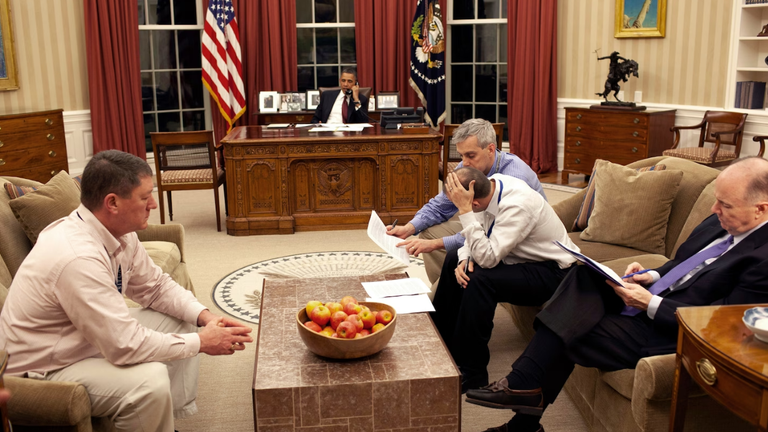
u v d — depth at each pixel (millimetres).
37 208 2787
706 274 2293
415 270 4645
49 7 6957
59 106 7160
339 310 2236
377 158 5535
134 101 7461
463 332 2844
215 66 7547
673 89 7031
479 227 2816
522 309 3346
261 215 5566
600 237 3500
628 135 6805
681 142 7027
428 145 5555
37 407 1823
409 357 2201
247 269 4672
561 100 8039
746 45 6391
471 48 8453
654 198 3355
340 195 5656
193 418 2719
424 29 7938
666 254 3389
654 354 2277
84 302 1989
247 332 2260
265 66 8008
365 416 2066
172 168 5645
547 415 2748
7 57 6609
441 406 2090
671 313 2244
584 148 7242
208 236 5562
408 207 5676
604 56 7555
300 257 4938
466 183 2809
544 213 2877
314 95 7852
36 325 2035
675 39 6910
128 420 2023
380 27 8055
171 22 7988
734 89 6441
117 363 2047
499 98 8430
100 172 2061
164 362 2359
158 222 6043
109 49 7168
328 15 8375
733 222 2229
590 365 2400
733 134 6195
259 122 7809
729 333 1832
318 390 2025
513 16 7867
